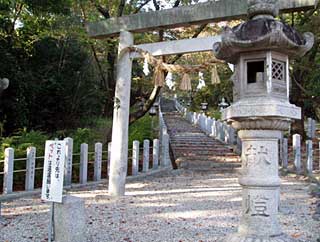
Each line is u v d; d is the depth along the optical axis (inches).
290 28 159.5
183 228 234.5
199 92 1218.0
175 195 359.3
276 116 151.5
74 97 706.8
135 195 356.2
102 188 408.2
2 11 494.9
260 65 164.6
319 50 592.4
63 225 196.1
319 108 795.4
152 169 530.0
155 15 323.0
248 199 161.0
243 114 155.7
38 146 435.2
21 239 209.9
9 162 347.9
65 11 529.0
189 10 307.7
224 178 487.8
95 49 615.8
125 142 343.0
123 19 338.0
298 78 660.1
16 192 353.1
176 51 318.3
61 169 190.2
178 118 1186.0
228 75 818.2
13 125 588.1
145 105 566.9
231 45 158.4
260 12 163.0
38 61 673.0
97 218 261.1
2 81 264.1
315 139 695.7
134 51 332.8
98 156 444.5
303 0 263.6
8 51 580.4
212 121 831.7
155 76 299.0
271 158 160.2
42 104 661.9
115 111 341.7
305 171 471.8
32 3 494.9
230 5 291.1
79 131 557.6
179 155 637.3
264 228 156.7
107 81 694.5
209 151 668.7
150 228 234.4
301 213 277.1
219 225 242.2
